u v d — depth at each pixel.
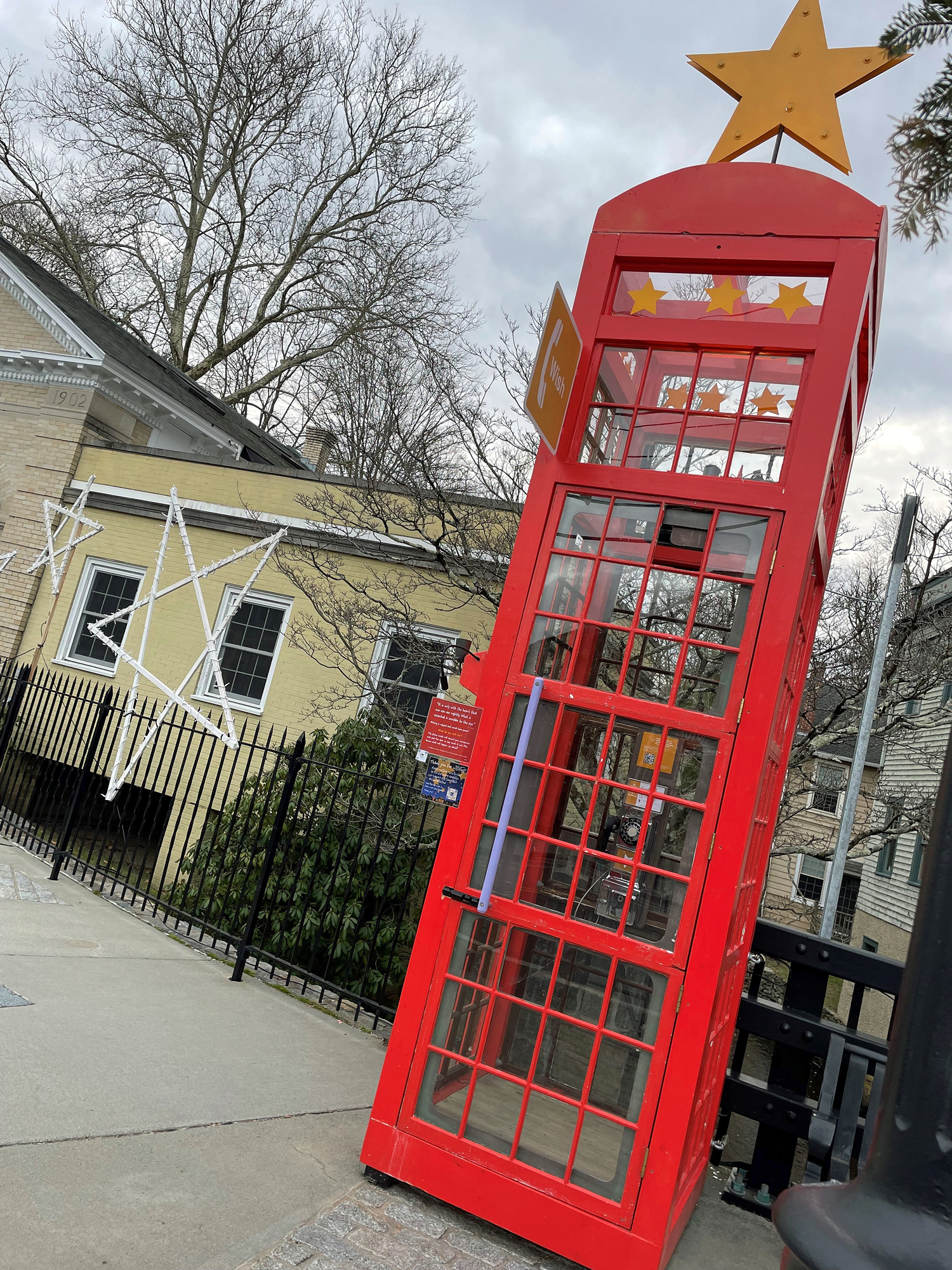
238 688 12.00
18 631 13.59
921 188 2.68
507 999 3.40
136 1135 3.46
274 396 29.17
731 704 3.26
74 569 13.47
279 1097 4.12
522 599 3.65
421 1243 3.12
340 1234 3.07
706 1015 3.10
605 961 3.29
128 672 12.69
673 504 3.50
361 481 11.01
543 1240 3.15
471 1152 3.33
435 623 10.60
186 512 12.74
